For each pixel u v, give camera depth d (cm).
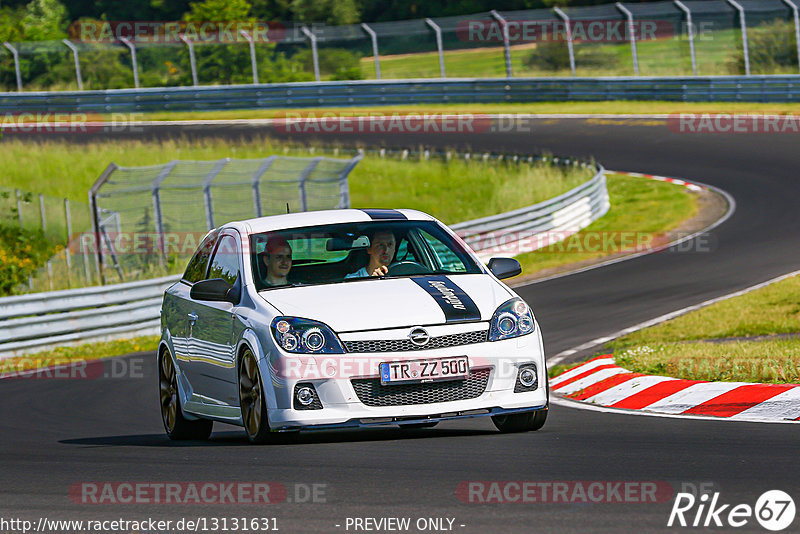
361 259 2891
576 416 3188
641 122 14275
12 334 6494
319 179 9956
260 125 16288
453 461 2333
